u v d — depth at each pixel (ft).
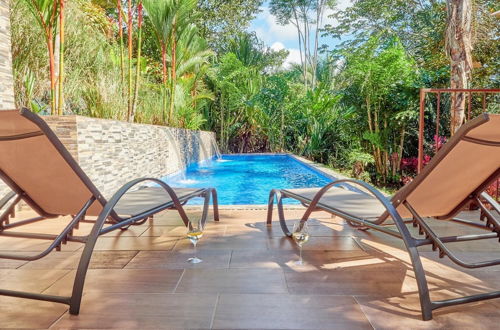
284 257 6.95
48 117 12.02
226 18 53.21
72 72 19.08
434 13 38.01
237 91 43.80
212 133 40.32
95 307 4.87
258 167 31.81
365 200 8.03
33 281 5.81
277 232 8.81
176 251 7.35
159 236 8.49
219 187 21.31
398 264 6.56
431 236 5.12
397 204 5.62
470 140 4.57
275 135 44.91
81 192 5.94
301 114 41.06
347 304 4.95
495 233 5.99
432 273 6.12
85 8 24.31
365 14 55.16
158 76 35.01
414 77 26.13
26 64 16.47
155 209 7.20
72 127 12.09
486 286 5.57
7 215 6.14
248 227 9.30
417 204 5.84
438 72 25.29
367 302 5.01
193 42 33.22
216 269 6.30
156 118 26.76
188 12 26.14
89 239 5.04
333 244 7.80
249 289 5.44
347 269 6.30
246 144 47.80
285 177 25.21
